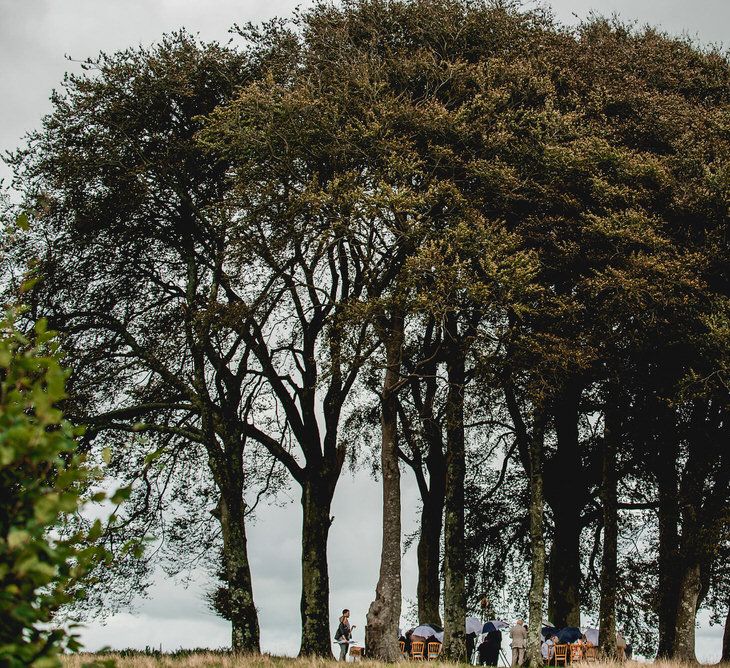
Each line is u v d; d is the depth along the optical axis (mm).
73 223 32250
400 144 30391
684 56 38438
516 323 29828
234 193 31078
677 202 31781
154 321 33969
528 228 31797
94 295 32938
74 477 5113
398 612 30094
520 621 33000
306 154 31078
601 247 31781
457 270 27766
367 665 24312
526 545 42250
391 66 33469
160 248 35250
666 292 30078
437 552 38250
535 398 28859
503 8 36281
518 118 33094
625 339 31500
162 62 33812
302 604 33500
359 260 32312
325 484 34281
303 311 34219
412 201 28344
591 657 30922
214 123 30703
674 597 34344
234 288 33812
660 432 34562
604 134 33531
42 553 4879
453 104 33562
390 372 31234
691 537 32562
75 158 32469
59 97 33875
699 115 34562
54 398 4988
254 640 32688
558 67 35000
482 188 31453
